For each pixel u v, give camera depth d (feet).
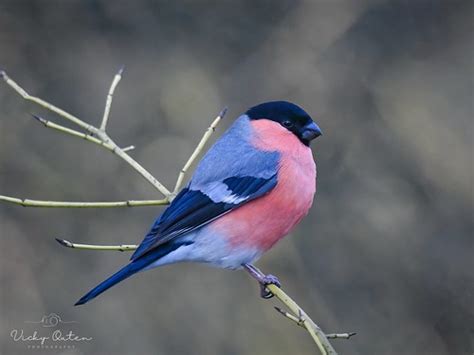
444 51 46.65
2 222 40.09
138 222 40.11
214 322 38.01
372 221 41.47
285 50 44.14
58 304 38.70
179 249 23.49
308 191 24.66
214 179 24.18
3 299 38.50
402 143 43.11
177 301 38.50
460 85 45.70
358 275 40.57
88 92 43.09
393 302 40.22
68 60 43.70
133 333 38.04
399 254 41.04
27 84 42.91
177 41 44.60
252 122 25.25
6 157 41.04
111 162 41.14
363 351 39.37
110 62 43.86
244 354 37.45
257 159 24.35
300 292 38.68
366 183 42.27
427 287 40.60
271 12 45.03
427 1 48.34
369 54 45.57
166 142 40.93
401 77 45.34
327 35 44.34
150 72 43.78
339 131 43.09
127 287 38.83
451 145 43.39
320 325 38.58
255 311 38.17
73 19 44.47
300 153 24.80
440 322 40.04
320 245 40.96
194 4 45.16
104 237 39.83
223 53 44.47
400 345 39.60
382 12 46.32
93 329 38.09
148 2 45.03
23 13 44.11
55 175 40.75
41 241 39.93
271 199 24.08
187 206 23.44
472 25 47.01
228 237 23.84
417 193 42.42
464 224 41.88
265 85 43.52
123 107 42.50
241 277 38.78
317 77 43.86
